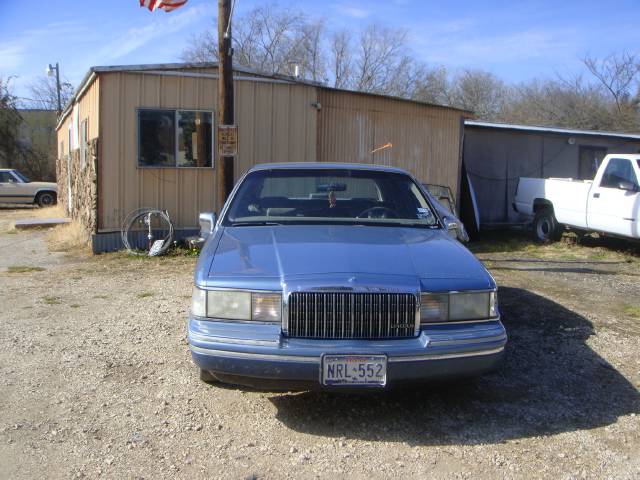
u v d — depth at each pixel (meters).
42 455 3.52
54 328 6.01
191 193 11.20
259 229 4.87
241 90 11.40
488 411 4.19
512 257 10.97
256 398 4.34
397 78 38.28
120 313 6.61
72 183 15.92
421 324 3.75
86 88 12.11
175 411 4.12
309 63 35.47
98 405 4.20
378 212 5.27
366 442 3.73
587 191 11.41
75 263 9.93
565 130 16.73
